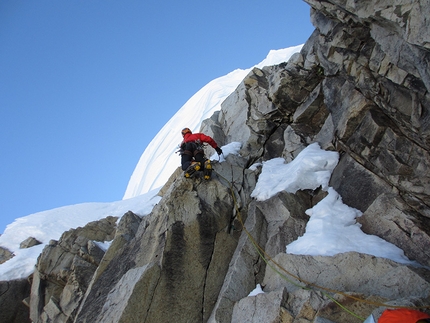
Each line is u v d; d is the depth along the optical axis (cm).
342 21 746
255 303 659
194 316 732
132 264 813
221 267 793
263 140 1079
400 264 612
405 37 563
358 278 629
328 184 884
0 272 1205
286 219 820
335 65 870
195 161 886
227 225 851
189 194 859
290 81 1007
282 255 719
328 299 593
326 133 966
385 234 706
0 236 1452
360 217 763
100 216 1484
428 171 700
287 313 600
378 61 723
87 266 1080
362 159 826
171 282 748
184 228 809
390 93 724
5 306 1149
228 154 1025
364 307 570
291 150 1019
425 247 653
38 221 1502
